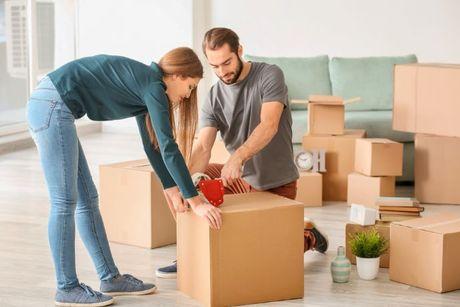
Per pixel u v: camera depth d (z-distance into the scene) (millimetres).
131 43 10242
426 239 4430
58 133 3965
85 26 10375
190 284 4324
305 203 6504
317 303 4238
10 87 9492
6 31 9375
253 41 9828
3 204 6594
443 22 9141
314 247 4984
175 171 3969
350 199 6531
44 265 4934
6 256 5121
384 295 4371
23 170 8062
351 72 7945
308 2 9547
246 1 9812
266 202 4273
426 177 6586
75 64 4008
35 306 4230
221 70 4453
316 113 6762
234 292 4160
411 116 6297
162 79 4004
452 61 9180
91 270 4820
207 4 10031
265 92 4473
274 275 4234
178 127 4195
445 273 4387
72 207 4094
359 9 9383
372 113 7582
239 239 4125
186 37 10023
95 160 8578
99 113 4078
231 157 4336
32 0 9656
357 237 4652
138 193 5234
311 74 7957
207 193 4156
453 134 6090
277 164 4660
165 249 5242
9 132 9359
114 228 5371
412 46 9273
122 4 10227
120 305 4219
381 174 6355
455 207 6496
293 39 9672
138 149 9273
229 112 4621
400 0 9234
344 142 6668
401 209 4906
